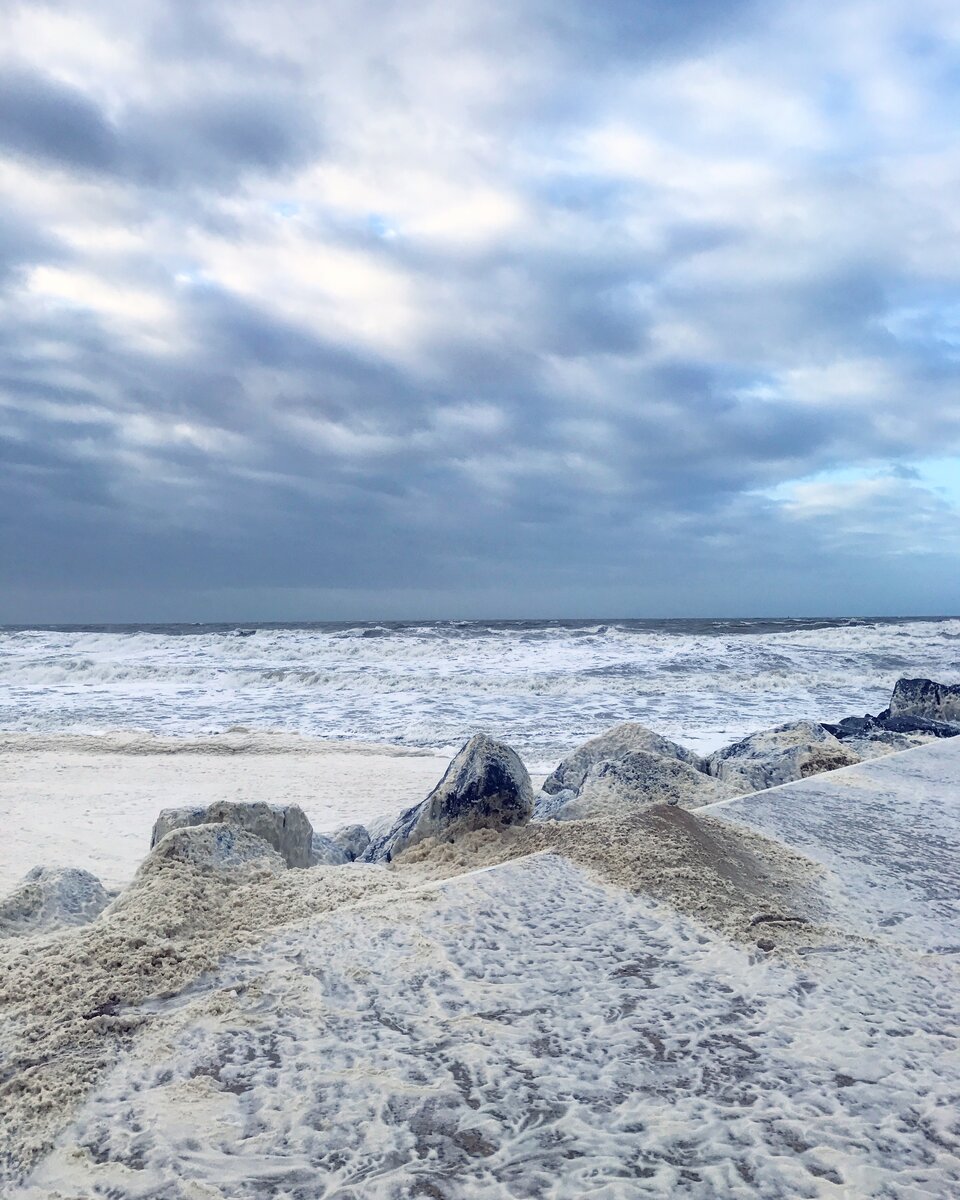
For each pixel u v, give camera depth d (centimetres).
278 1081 247
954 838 537
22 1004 293
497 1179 207
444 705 1997
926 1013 304
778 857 476
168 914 360
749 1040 277
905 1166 217
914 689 1273
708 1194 204
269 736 1500
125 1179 207
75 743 1410
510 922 364
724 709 1892
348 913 367
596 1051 267
